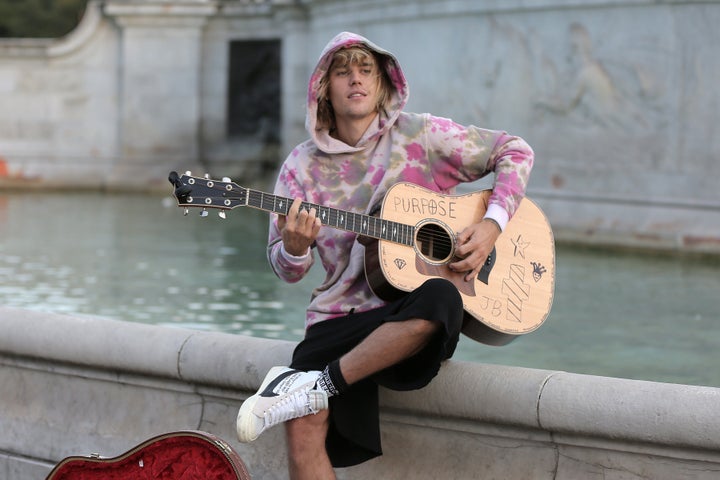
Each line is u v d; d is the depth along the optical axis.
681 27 13.99
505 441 4.04
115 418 4.84
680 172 14.09
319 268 12.27
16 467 5.05
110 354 4.75
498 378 3.98
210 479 3.80
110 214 18.33
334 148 4.21
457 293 3.78
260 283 11.22
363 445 3.92
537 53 15.35
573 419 3.82
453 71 16.56
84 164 23.69
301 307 9.84
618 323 9.14
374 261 4.07
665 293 10.66
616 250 14.15
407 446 4.23
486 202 4.32
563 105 15.12
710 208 13.80
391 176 4.22
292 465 3.87
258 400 3.77
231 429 4.59
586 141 14.91
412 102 17.33
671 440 3.66
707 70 13.84
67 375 4.96
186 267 12.31
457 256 4.17
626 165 14.52
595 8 14.66
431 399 4.09
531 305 4.23
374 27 18.36
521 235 4.32
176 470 3.85
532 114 15.49
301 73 21.64
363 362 3.75
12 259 12.72
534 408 3.88
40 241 14.47
